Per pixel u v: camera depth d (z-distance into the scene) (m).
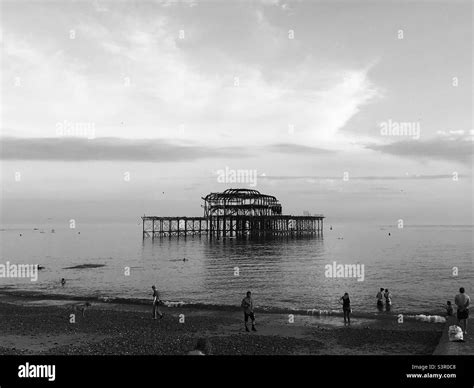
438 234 187.62
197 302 28.91
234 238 129.25
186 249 88.06
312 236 148.50
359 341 17.70
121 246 100.50
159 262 60.72
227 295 32.41
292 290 34.81
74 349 16.75
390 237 153.62
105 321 22.08
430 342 17.44
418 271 48.97
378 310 26.06
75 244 112.25
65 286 37.72
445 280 40.94
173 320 22.22
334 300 30.06
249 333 19.41
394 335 18.53
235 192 130.88
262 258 66.44
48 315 23.67
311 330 19.78
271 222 138.50
